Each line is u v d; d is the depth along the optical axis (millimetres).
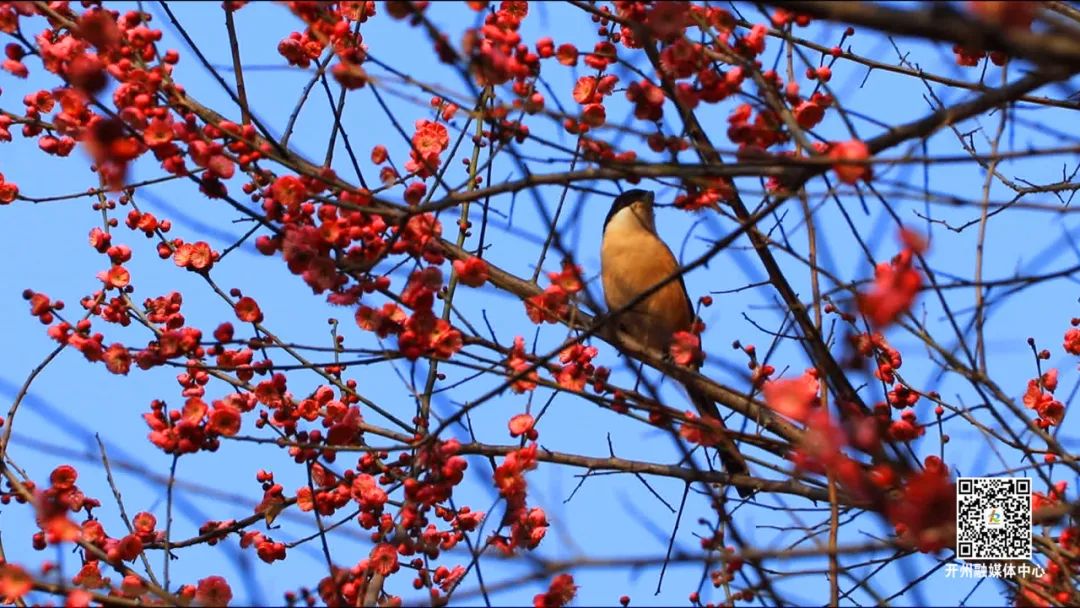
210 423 10055
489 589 7895
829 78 9344
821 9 7410
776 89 8922
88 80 8633
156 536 11328
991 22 7207
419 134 10406
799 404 7852
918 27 7266
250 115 10070
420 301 9695
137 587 10109
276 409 11172
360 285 9703
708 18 9336
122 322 11148
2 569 9578
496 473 10391
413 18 8180
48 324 10938
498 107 8805
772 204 8227
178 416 10188
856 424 7887
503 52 9023
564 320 10203
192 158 9266
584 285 8711
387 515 11430
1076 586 9914
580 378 10438
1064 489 10047
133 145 8914
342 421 11195
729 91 8867
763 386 10039
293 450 11242
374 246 9602
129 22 9805
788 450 10422
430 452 10352
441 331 9844
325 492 11469
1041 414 11242
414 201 9570
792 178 8414
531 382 10359
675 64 8977
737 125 8820
